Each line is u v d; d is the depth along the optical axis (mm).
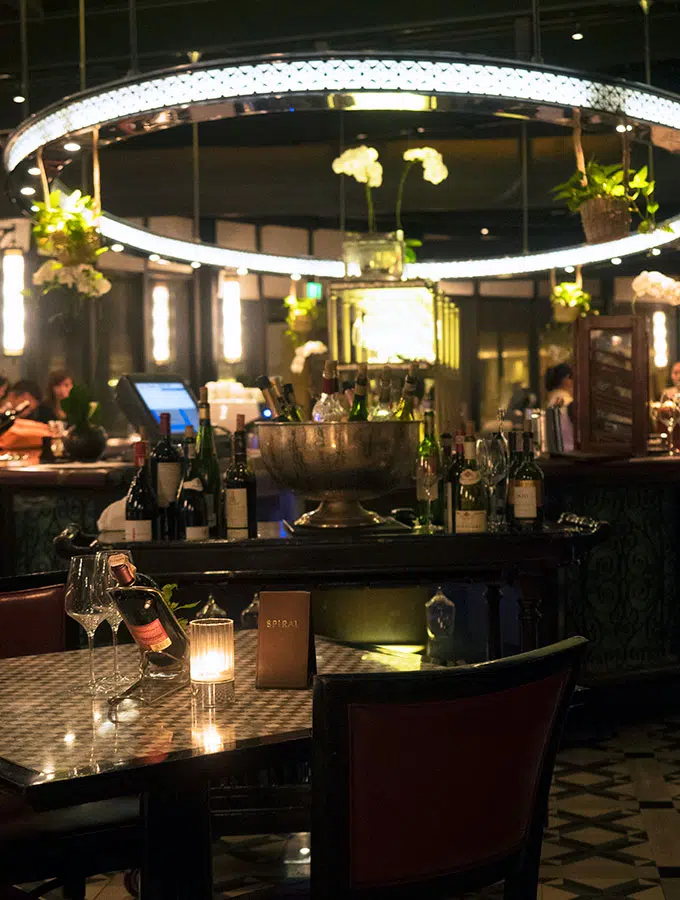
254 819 3166
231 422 6578
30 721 2107
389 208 9750
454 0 7219
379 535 3736
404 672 1833
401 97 3943
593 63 7715
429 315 5723
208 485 3861
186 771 1858
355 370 5680
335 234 12305
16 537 5641
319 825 1810
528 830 2047
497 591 4152
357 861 1820
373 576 3719
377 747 1811
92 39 7688
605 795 4207
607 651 5281
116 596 2285
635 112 4246
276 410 3850
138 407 5746
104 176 9305
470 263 8203
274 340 11562
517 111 4203
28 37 7793
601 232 5367
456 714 1858
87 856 2391
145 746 1928
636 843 3703
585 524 3990
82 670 2551
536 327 13305
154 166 9328
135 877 3391
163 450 3811
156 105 3969
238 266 7586
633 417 5594
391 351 5699
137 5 7621
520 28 7438
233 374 11078
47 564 5609
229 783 3863
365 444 3557
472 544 3705
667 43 7613
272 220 11719
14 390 8203
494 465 4258
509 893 2039
